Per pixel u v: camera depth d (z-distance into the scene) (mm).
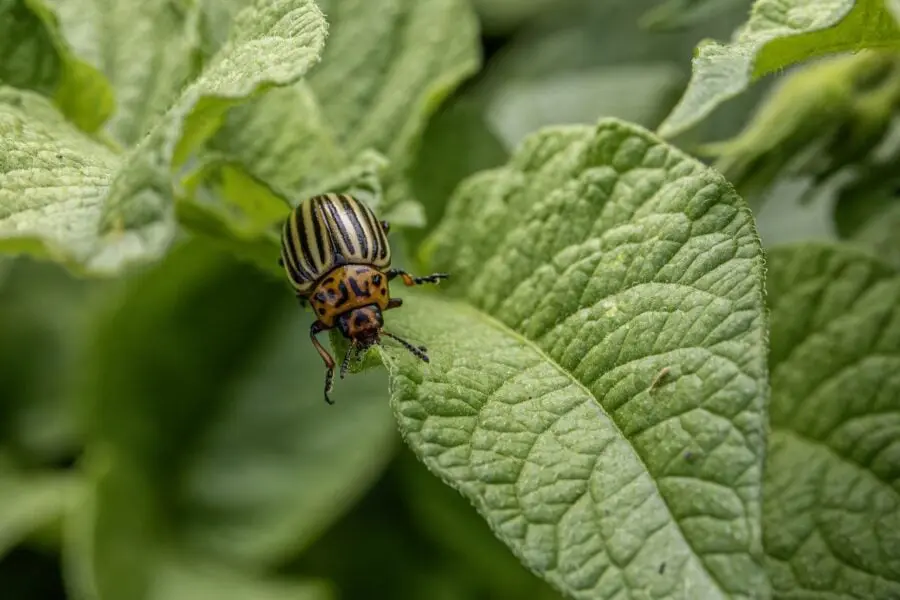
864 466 120
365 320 122
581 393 109
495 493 106
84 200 107
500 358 113
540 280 116
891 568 117
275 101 129
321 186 127
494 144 141
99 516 146
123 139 127
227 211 128
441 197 139
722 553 101
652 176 113
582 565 103
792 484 121
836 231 130
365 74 137
